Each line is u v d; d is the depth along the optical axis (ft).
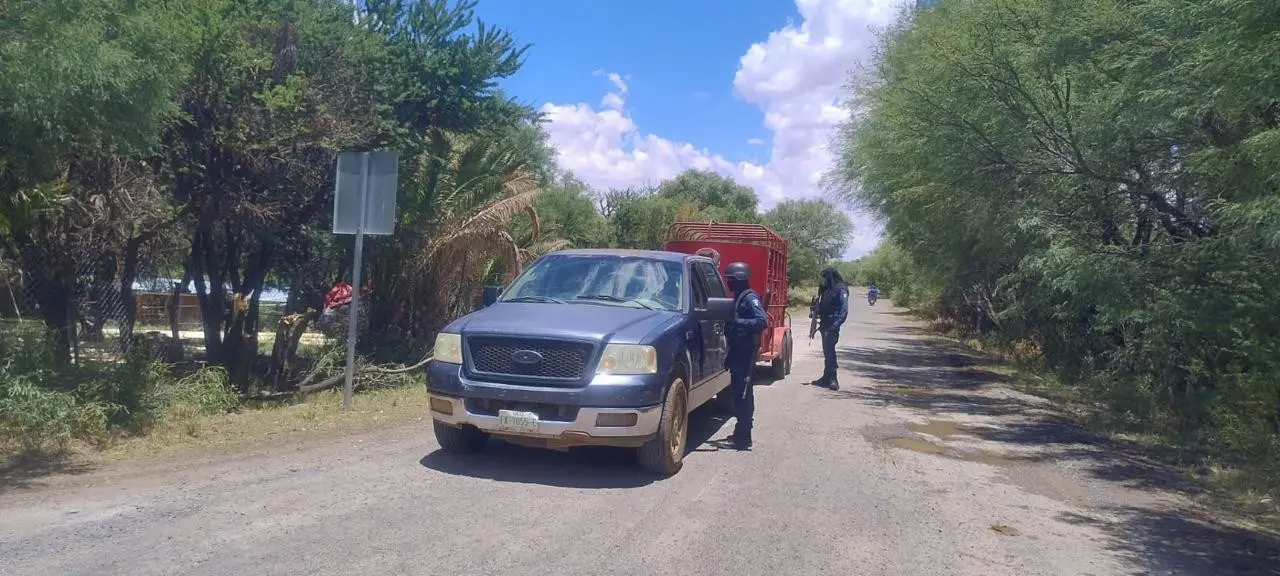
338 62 45.68
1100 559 18.54
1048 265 39.52
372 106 46.57
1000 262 69.36
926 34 48.67
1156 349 40.78
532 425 21.75
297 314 50.62
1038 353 70.69
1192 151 34.24
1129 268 36.65
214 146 41.91
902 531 19.66
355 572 15.46
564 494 21.29
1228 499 25.17
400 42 50.49
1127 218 42.37
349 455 24.84
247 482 21.42
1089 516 22.18
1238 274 33.76
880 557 17.76
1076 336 59.72
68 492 20.20
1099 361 57.11
